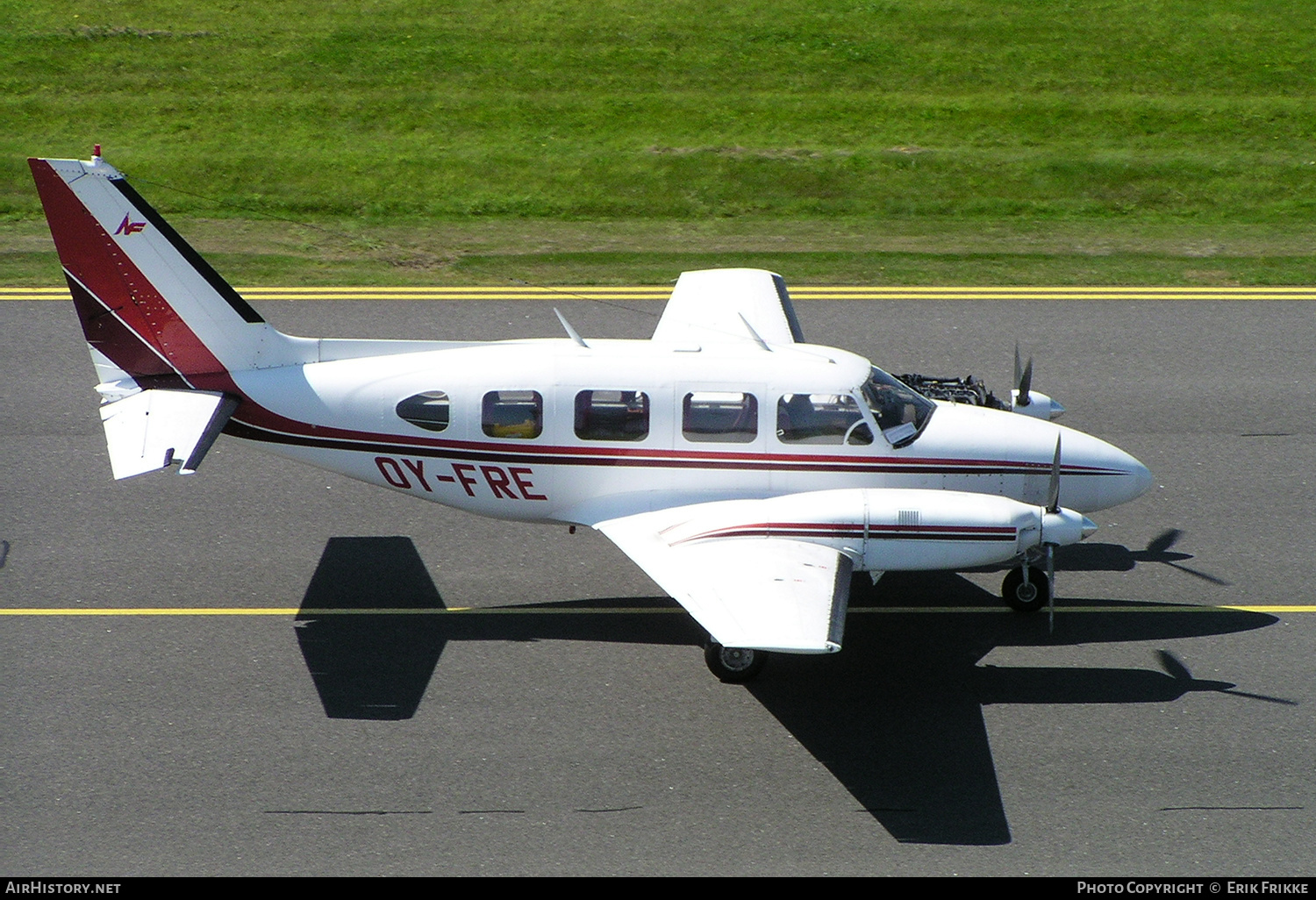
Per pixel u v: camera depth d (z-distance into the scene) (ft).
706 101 310.04
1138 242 255.09
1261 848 105.81
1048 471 142.20
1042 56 332.80
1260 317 219.82
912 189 276.41
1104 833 107.76
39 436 176.45
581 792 112.06
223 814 108.37
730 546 125.80
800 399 138.21
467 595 145.07
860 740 119.85
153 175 269.64
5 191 261.44
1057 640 137.28
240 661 130.72
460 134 293.02
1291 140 296.71
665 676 130.21
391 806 109.81
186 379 139.95
